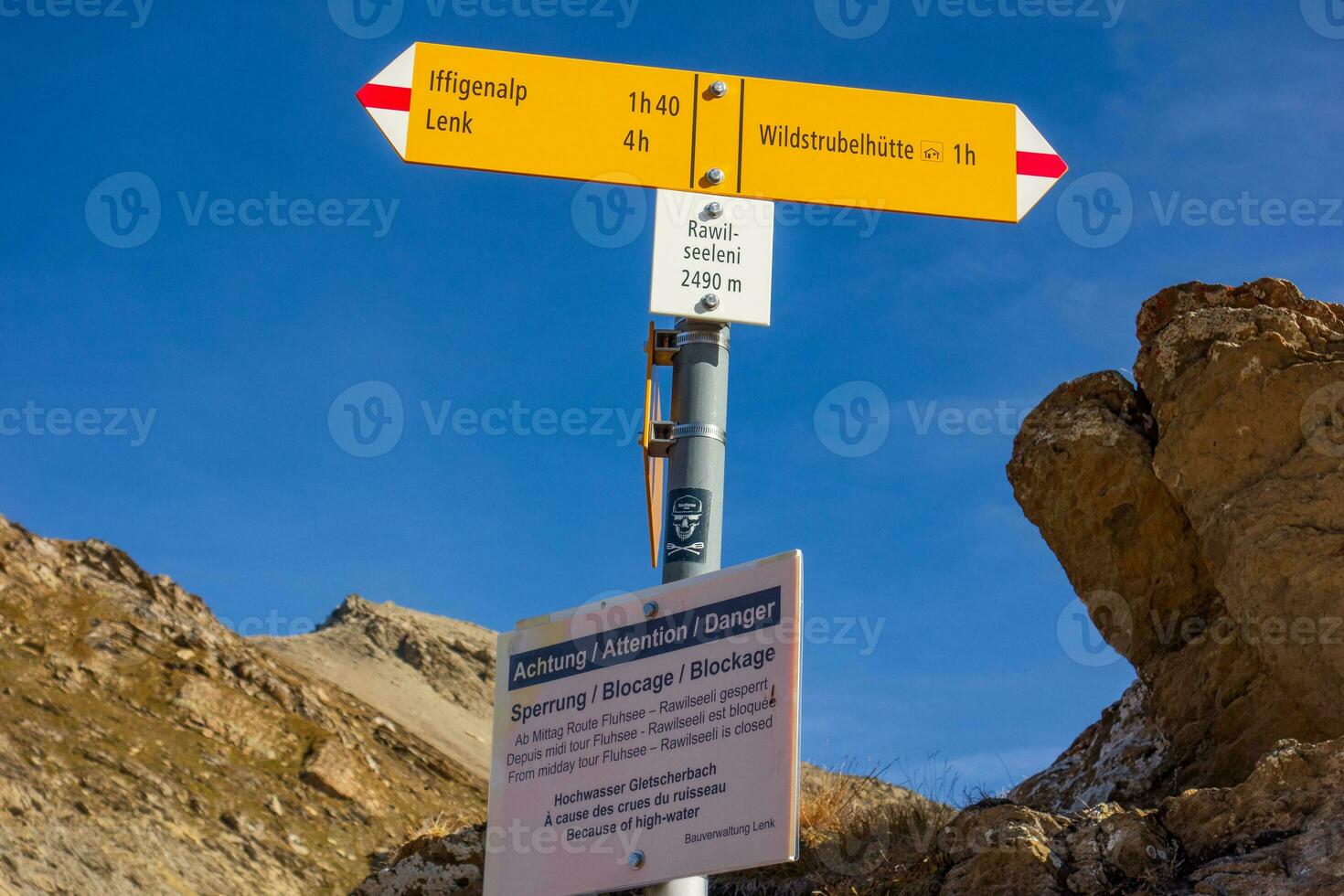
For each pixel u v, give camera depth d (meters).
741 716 4.77
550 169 5.34
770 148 5.42
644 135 5.40
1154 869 6.34
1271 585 7.41
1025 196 5.50
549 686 5.23
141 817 29.41
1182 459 8.02
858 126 5.49
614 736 5.01
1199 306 8.48
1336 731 7.13
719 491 5.21
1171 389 8.25
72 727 32.16
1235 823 6.34
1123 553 8.55
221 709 36.59
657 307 5.21
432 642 67.75
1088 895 6.44
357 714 42.06
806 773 9.69
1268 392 7.76
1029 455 8.95
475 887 9.21
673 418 5.33
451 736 55.81
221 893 28.16
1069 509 8.72
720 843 4.65
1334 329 8.00
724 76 5.48
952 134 5.53
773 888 8.26
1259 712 7.71
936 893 7.01
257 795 33.31
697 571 5.12
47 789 28.70
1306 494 7.47
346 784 35.72
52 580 39.16
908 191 5.44
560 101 5.42
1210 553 7.85
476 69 5.42
